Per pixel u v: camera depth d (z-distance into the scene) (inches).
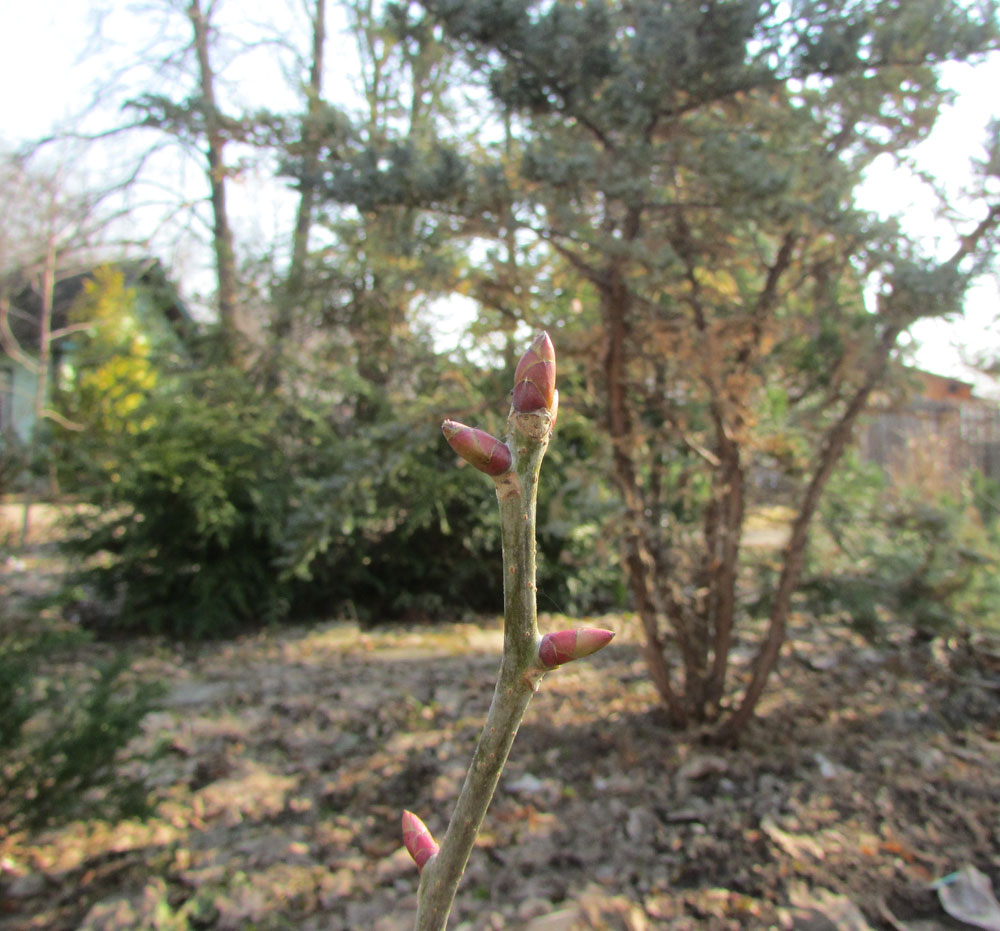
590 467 143.7
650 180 119.5
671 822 114.9
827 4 118.3
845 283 140.1
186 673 195.5
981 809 115.2
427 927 27.2
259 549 245.8
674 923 92.6
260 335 313.3
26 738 104.7
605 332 130.3
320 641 228.7
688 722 143.9
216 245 347.3
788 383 151.2
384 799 126.5
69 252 478.0
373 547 266.4
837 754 134.6
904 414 135.6
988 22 113.0
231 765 139.2
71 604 241.1
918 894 95.8
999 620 161.2
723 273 136.7
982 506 224.1
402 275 139.1
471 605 274.2
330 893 101.2
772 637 135.5
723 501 144.2
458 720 159.8
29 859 109.4
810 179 121.9
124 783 116.3
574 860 106.9
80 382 419.2
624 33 136.9
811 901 94.4
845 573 168.9
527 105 125.6
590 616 247.8
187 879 104.5
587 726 149.1
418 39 136.0
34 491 306.2
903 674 173.5
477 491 257.4
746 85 120.1
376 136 136.9
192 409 253.1
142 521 236.4
